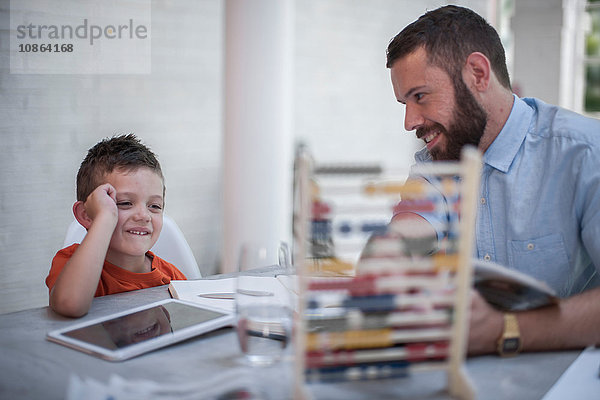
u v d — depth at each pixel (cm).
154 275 145
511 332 91
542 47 363
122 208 139
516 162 132
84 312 111
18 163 239
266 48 268
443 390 79
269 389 78
